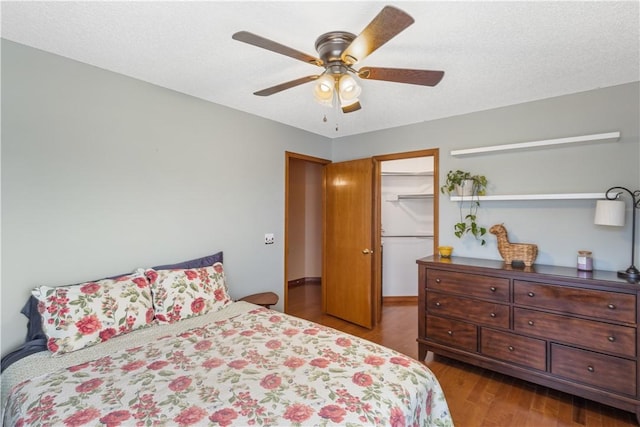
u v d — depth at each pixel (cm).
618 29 159
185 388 128
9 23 157
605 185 232
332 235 392
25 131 178
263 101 271
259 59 196
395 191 457
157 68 208
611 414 200
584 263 227
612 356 191
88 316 173
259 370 143
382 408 118
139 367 146
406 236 452
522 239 267
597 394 196
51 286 186
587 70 207
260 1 139
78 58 194
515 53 185
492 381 241
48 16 151
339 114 305
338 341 176
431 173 444
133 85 222
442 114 303
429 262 271
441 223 314
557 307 210
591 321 198
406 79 161
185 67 207
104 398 121
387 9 106
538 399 217
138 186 225
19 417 116
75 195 196
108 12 148
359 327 356
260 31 163
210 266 251
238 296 295
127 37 170
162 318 204
